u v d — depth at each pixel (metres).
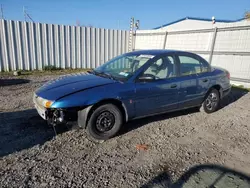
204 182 2.56
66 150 3.20
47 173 2.63
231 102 6.22
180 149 3.37
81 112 3.33
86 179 2.55
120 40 12.34
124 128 4.09
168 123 4.43
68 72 10.23
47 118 3.33
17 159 2.90
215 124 4.48
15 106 5.03
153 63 4.05
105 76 4.06
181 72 4.45
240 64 8.07
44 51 10.24
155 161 3.00
